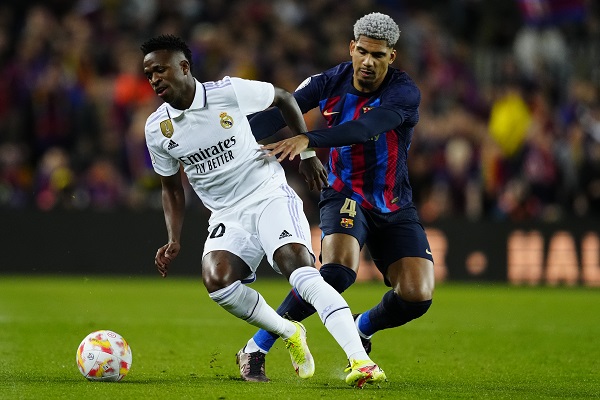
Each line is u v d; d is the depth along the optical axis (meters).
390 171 24.48
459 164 59.59
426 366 26.67
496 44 72.12
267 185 22.81
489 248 57.69
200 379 23.27
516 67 67.12
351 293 49.88
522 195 59.75
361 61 23.72
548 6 73.06
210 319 37.66
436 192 59.38
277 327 22.52
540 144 61.03
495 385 23.05
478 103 67.25
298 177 57.31
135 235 56.47
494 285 57.53
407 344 31.52
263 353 23.39
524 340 32.88
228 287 22.00
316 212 56.38
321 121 56.00
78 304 42.78
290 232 22.14
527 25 72.56
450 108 65.81
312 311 23.66
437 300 48.34
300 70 63.94
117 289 50.78
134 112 60.47
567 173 61.50
